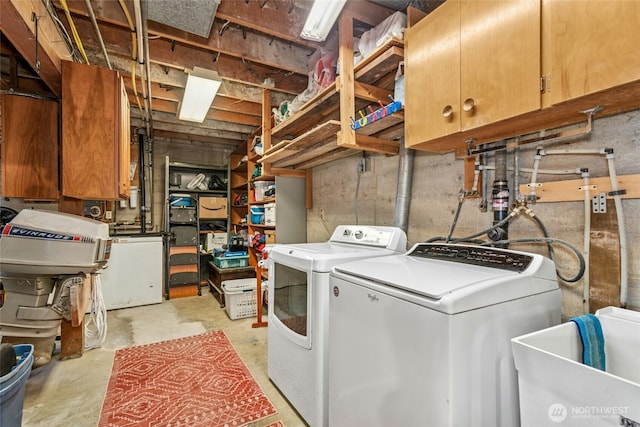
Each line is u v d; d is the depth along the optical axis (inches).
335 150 109.5
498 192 62.2
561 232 55.3
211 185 211.5
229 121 162.2
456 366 38.0
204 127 179.3
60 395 83.0
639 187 45.8
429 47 59.8
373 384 49.3
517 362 36.7
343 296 56.6
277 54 103.0
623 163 47.6
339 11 71.0
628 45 34.7
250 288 145.8
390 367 46.0
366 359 50.8
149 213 197.3
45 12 75.4
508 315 43.1
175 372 94.8
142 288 165.2
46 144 92.2
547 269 48.9
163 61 100.1
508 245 63.2
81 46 84.7
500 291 42.6
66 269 90.0
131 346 113.7
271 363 88.5
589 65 38.0
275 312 86.9
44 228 88.8
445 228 76.8
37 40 69.7
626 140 47.2
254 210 167.0
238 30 96.4
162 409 76.9
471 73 51.9
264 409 76.8
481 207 68.3
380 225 100.0
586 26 38.3
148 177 197.9
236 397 81.8
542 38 42.8
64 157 85.0
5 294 92.2
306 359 70.4
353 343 53.8
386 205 97.7
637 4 34.2
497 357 42.0
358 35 91.0
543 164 57.7
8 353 56.7
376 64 72.7
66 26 89.3
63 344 103.1
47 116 92.4
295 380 75.2
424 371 40.6
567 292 54.7
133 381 89.7
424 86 60.9
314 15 73.1
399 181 85.5
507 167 63.7
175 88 131.7
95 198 95.1
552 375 33.2
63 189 84.8
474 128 52.2
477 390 39.9
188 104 128.0
